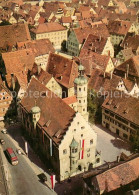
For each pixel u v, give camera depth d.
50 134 89.88
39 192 83.94
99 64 145.25
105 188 71.19
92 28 196.25
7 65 132.62
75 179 89.75
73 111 86.62
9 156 96.56
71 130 84.88
